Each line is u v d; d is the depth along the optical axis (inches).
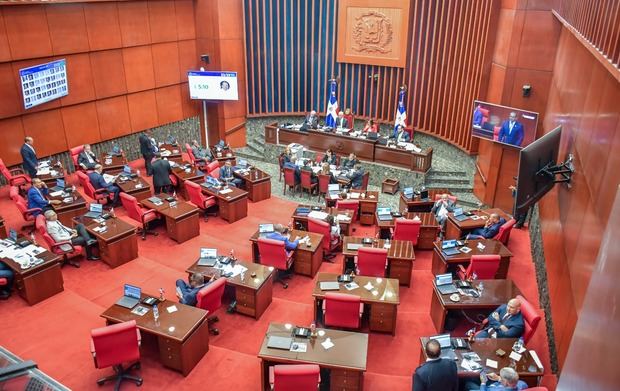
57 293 343.9
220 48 704.4
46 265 333.4
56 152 563.5
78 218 412.5
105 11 584.4
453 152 660.1
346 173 586.9
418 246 442.3
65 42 546.3
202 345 284.0
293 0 726.5
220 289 304.7
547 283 330.3
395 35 681.0
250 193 561.6
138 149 673.0
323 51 756.0
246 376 273.4
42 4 513.7
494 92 541.6
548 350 291.7
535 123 488.4
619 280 82.8
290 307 346.9
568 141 330.0
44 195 444.5
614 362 76.2
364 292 313.1
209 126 757.9
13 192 410.3
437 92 677.9
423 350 263.1
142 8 629.0
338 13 711.1
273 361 252.8
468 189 605.3
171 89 698.8
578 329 106.6
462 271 351.6
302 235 402.9
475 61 589.0
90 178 476.7
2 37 480.7
